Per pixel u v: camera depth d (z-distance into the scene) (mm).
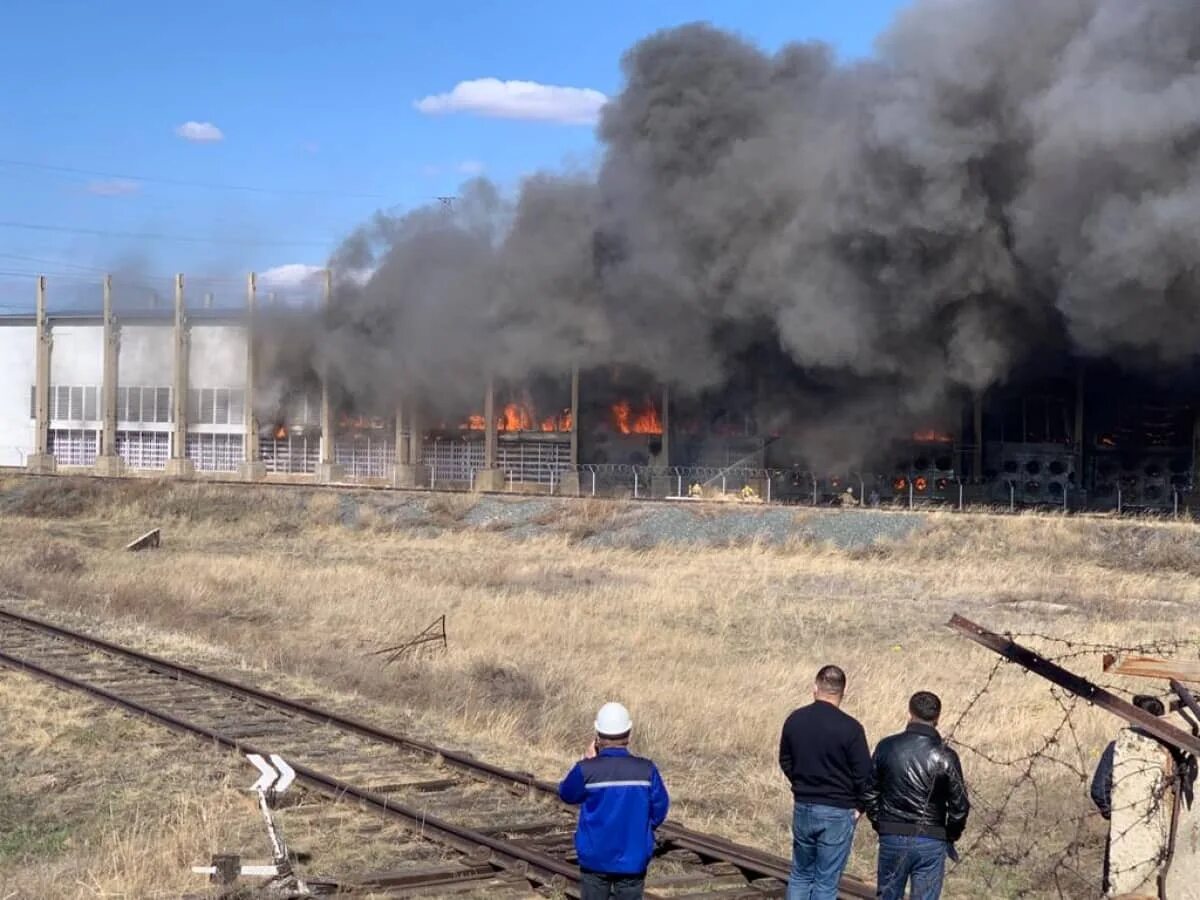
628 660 19359
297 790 11375
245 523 44812
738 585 29672
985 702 15664
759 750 13664
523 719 15031
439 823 10164
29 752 13133
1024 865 9820
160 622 22703
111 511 47594
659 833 10039
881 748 7527
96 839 10172
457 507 44688
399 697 16531
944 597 28078
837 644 21594
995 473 50188
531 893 8945
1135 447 49031
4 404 68438
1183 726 7301
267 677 17328
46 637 20141
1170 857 6902
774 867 9312
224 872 8820
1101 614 25422
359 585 27562
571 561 35375
